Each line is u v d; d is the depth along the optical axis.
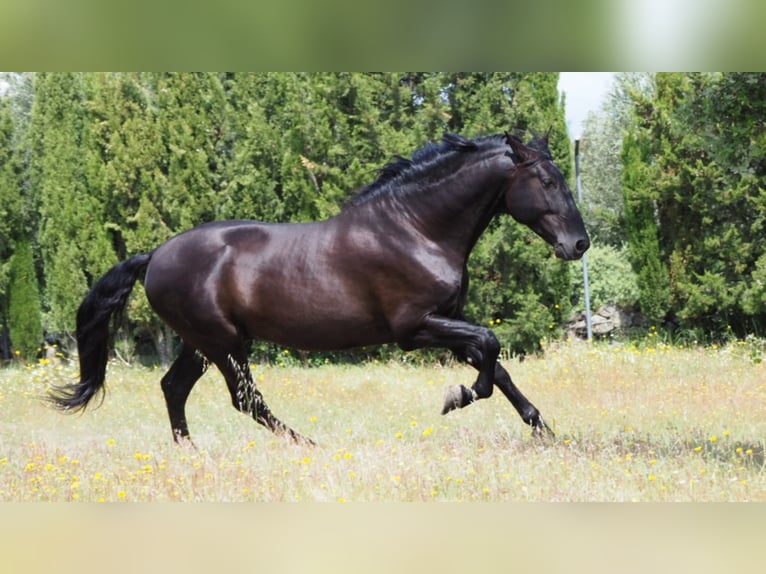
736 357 16.39
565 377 14.57
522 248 19.36
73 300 20.98
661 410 11.23
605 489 7.35
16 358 21.94
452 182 8.92
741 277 19.84
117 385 15.16
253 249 9.36
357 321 9.08
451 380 15.09
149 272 9.73
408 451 8.50
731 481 7.48
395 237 8.95
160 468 8.07
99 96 20.39
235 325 9.44
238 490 7.45
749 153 12.93
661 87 20.30
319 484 7.51
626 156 20.53
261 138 20.20
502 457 8.15
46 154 20.91
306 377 16.02
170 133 20.28
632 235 20.62
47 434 10.67
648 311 20.70
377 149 20.05
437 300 8.92
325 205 19.72
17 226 21.64
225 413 12.05
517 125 19.73
